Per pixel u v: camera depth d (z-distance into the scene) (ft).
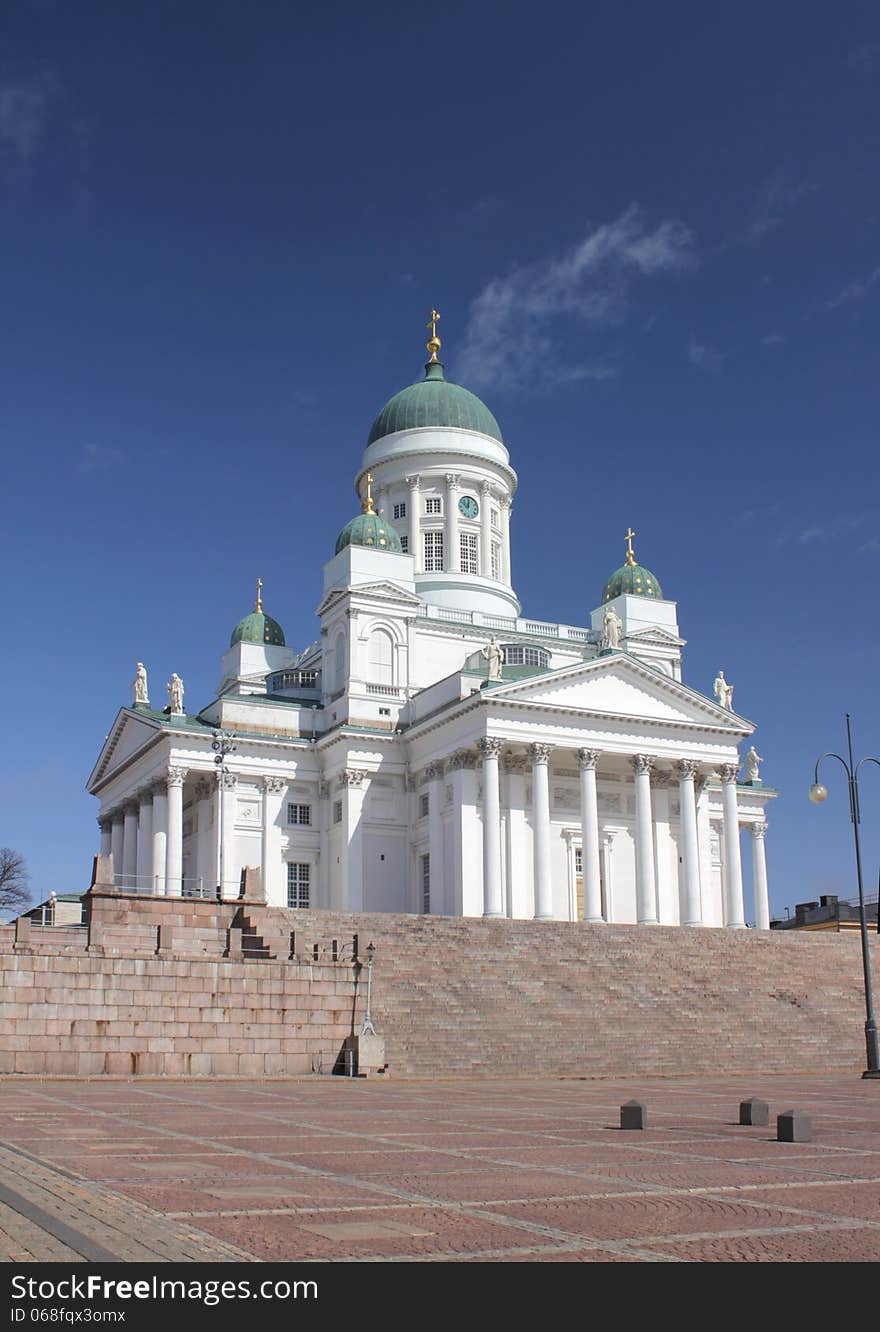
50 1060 160.04
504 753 316.81
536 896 300.81
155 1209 54.29
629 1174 68.28
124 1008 164.66
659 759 324.80
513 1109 114.52
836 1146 84.23
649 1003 211.82
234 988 171.53
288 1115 105.29
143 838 337.31
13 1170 65.26
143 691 356.38
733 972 235.20
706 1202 58.90
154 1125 94.32
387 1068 171.63
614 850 331.98
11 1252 44.86
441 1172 67.87
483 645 363.15
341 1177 65.36
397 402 409.28
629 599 391.24
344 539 362.33
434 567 392.47
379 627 347.56
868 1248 48.32
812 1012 223.71
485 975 207.00
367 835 327.06
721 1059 196.85
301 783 340.39
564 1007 203.00
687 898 319.88
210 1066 168.35
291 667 385.29
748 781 393.29
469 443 400.26
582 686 314.35
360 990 180.65
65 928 199.31
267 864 329.31
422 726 323.16
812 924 424.05
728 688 351.67
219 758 311.68
